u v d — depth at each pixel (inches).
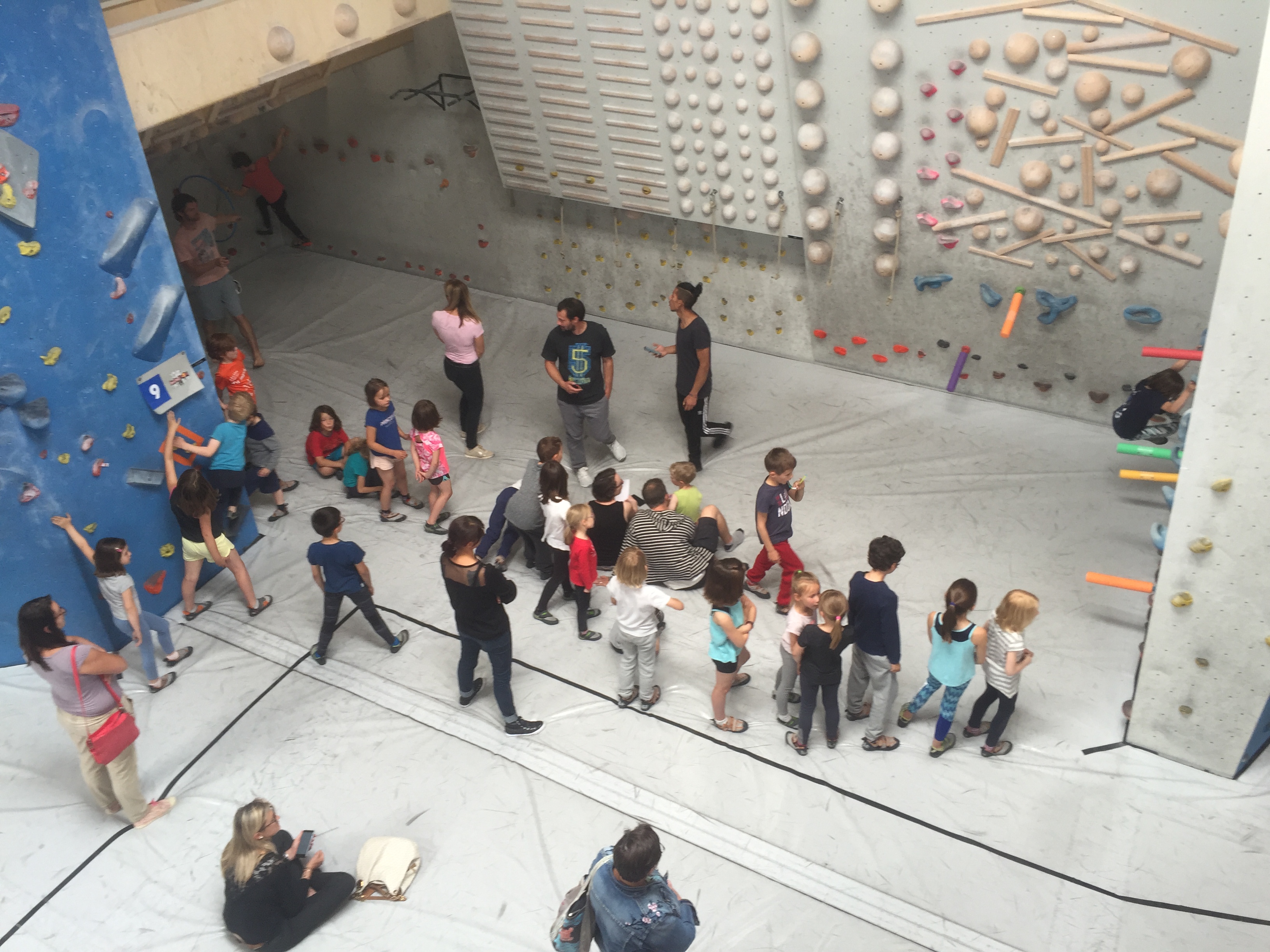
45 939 209.3
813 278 368.8
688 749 243.8
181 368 274.2
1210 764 229.9
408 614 288.8
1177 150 278.2
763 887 212.8
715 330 411.5
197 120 320.5
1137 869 212.7
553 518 269.1
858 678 236.5
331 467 345.1
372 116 429.4
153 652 266.1
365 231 473.4
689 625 278.8
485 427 372.8
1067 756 237.1
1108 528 302.7
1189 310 304.2
